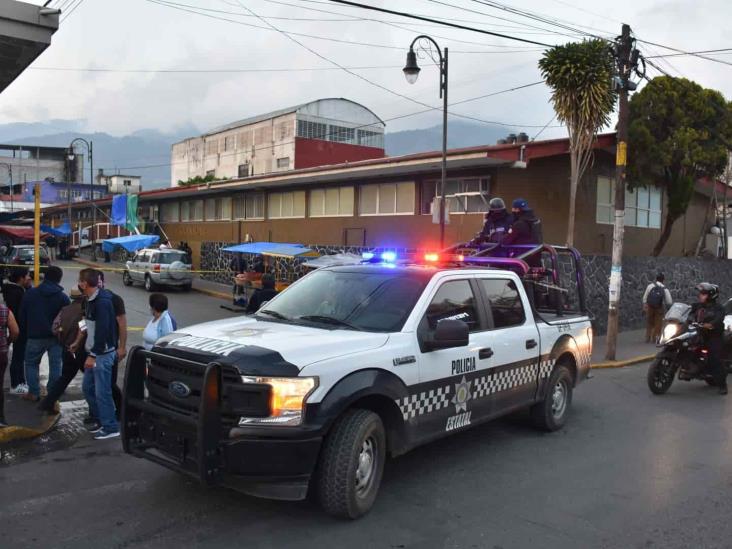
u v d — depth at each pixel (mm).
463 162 16562
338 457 4250
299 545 4031
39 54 9039
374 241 21156
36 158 82500
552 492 5148
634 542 4242
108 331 6191
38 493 4809
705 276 21031
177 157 75688
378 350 4602
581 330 7422
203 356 4273
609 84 14656
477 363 5523
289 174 22906
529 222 8141
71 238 47469
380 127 60125
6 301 8555
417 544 4109
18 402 7410
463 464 5812
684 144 17859
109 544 3979
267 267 22875
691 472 5758
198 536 4117
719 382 9516
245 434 4004
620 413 8180
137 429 4711
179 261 25203
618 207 12680
